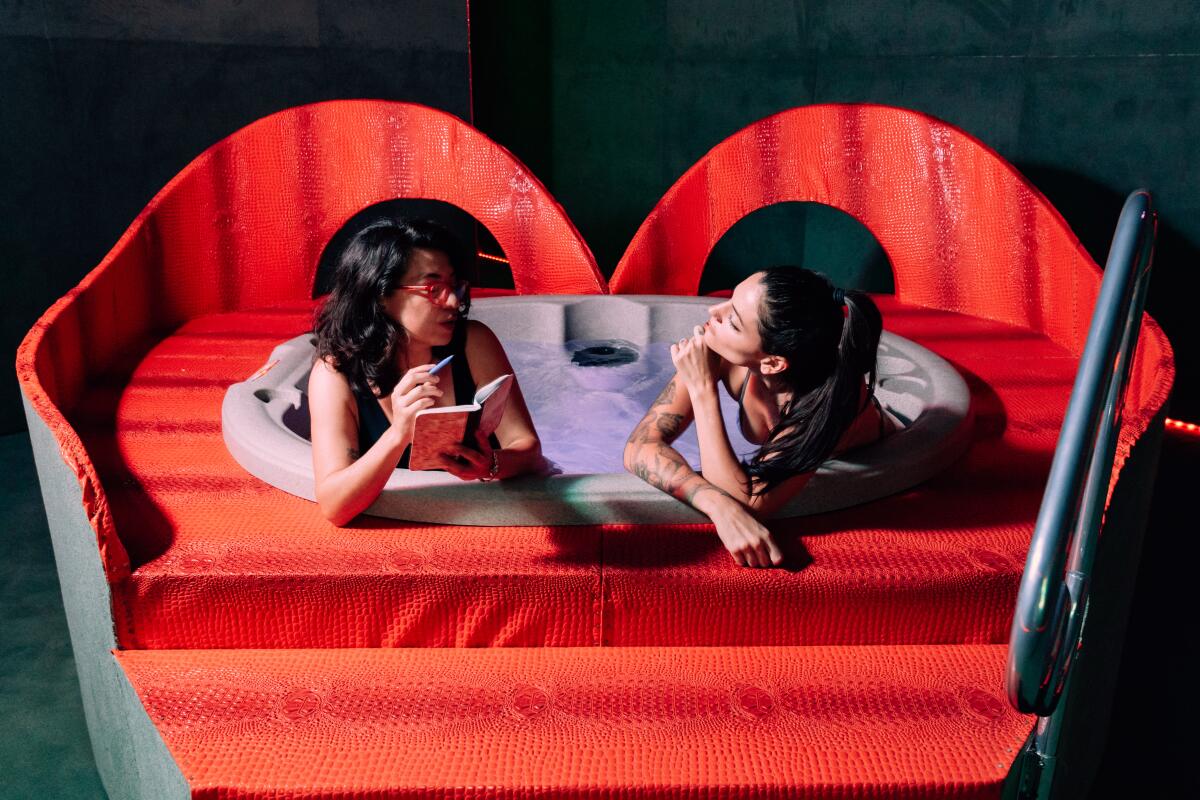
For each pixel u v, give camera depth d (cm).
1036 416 249
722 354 176
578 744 152
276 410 229
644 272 351
